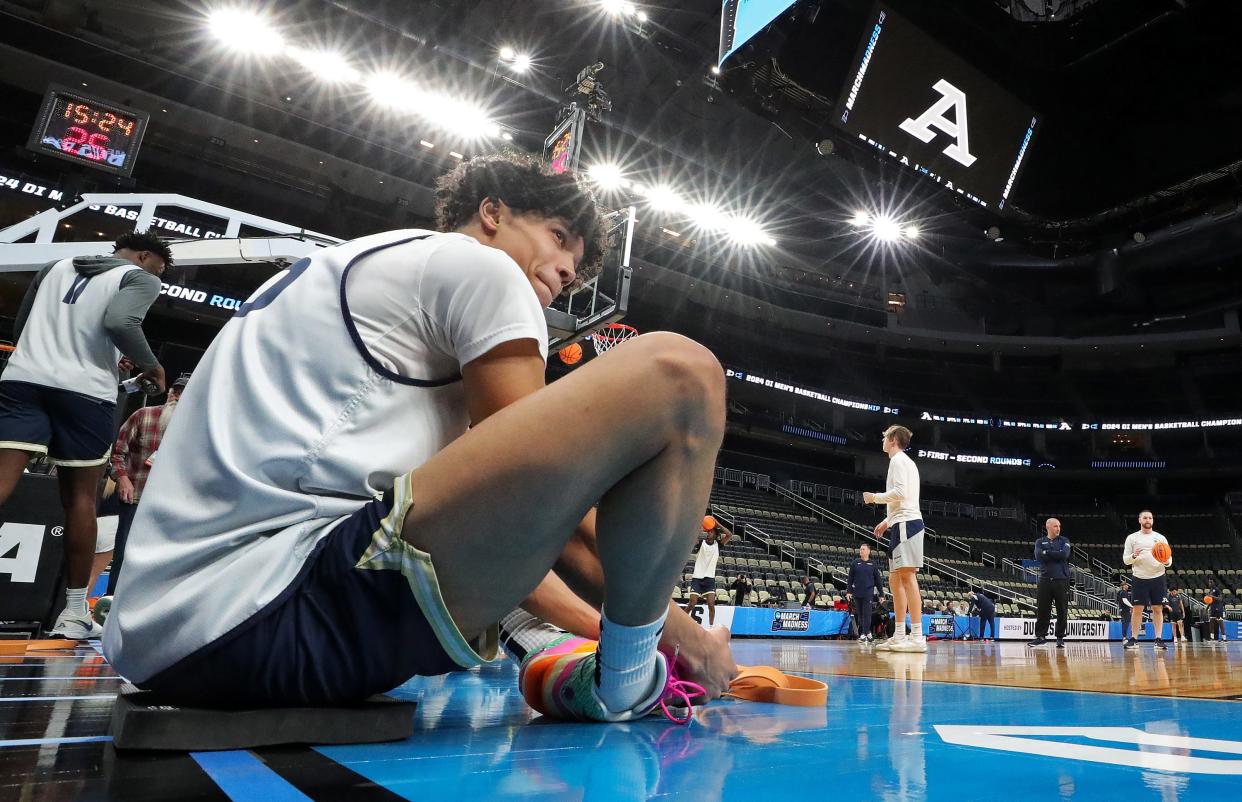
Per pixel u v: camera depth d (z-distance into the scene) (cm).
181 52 1395
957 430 2584
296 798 54
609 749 81
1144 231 1603
